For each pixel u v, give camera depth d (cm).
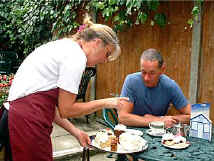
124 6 359
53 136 401
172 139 177
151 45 349
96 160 341
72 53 153
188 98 306
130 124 220
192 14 289
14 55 678
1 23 691
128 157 207
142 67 217
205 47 287
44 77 154
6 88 351
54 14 504
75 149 352
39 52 161
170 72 327
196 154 160
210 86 284
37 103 152
